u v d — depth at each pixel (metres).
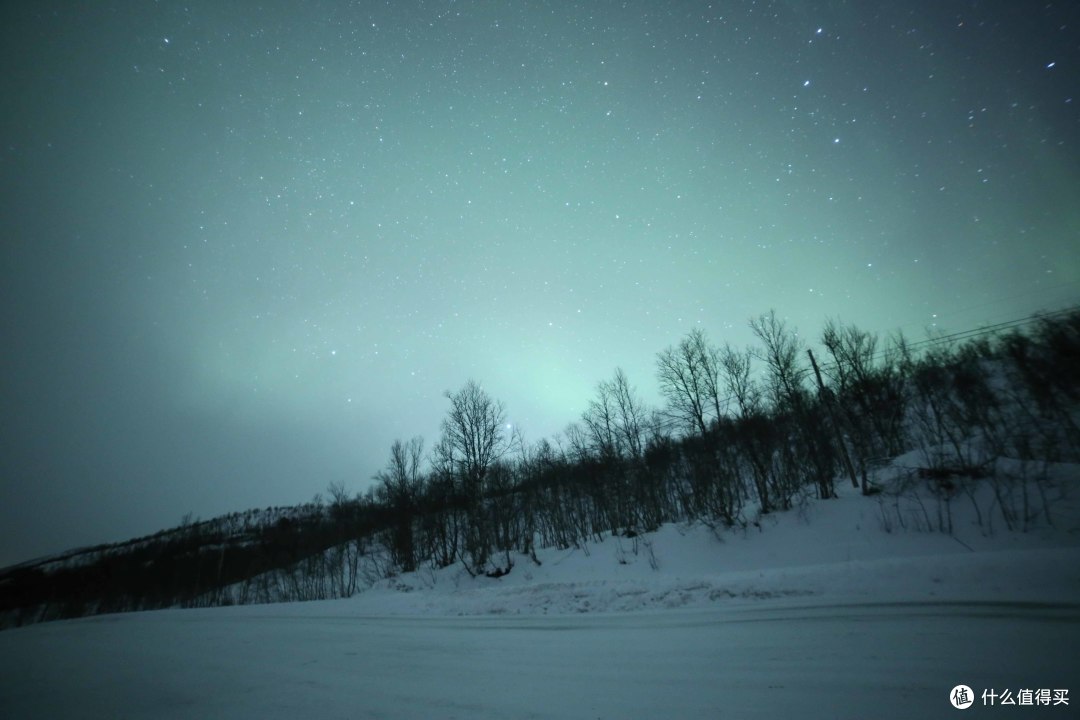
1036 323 30.83
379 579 38.56
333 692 8.34
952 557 11.98
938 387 34.34
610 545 31.78
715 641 9.32
